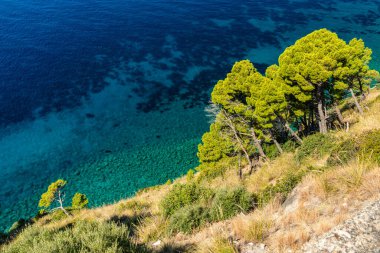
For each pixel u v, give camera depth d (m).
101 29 105.69
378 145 9.80
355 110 34.81
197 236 8.61
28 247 8.75
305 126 33.78
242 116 29.84
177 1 133.12
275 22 107.88
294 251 5.75
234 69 28.25
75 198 34.88
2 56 85.44
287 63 26.94
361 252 4.95
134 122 61.34
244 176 25.39
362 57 34.66
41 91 71.12
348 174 8.45
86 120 62.09
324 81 25.20
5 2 132.50
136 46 92.81
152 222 11.06
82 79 75.81
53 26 107.56
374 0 126.69
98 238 6.91
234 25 106.50
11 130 59.38
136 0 136.12
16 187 46.62
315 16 111.69
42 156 52.94
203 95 69.31
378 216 5.63
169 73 77.88
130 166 49.50
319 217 7.09
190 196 12.85
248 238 6.96
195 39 96.56
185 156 51.41
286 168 17.50
